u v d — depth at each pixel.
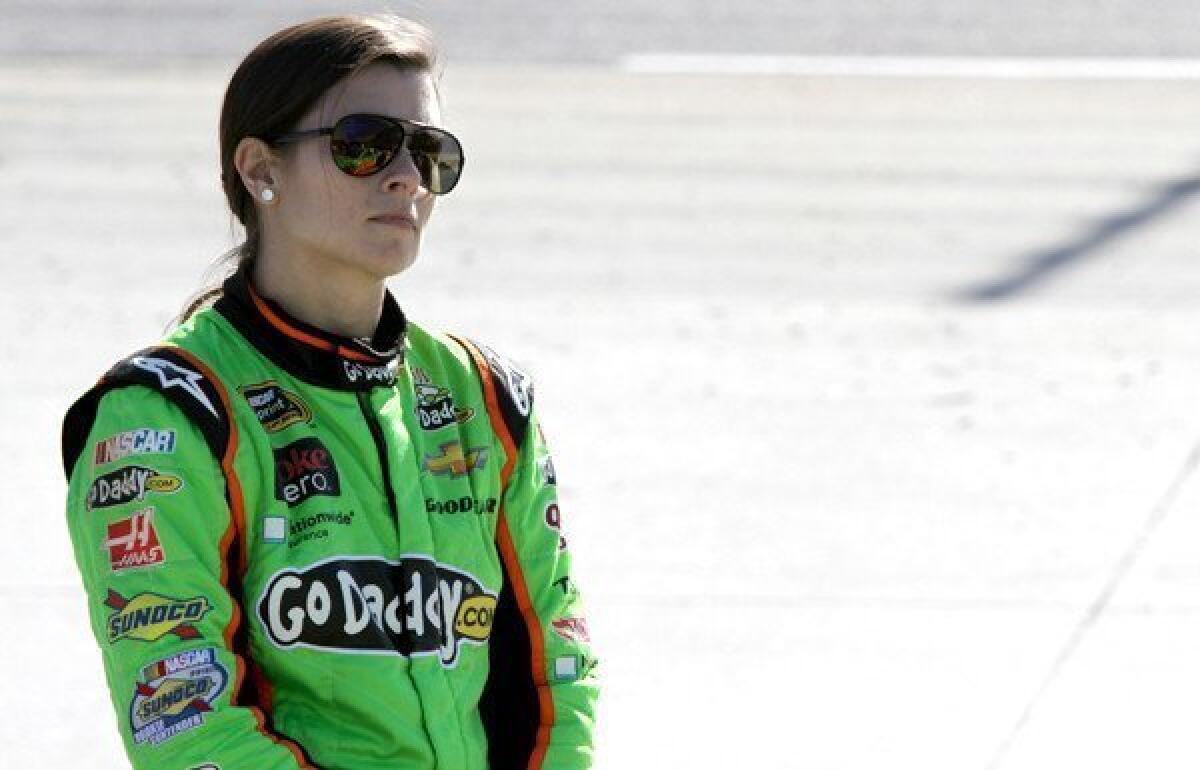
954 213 34.00
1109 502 22.56
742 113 40.59
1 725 17.19
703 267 31.06
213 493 8.59
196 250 31.11
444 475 9.24
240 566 8.73
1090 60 46.41
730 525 21.80
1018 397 25.81
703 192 34.94
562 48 46.88
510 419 9.54
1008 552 21.20
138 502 8.51
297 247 9.08
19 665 18.30
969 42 48.34
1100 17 51.31
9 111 39.12
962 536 21.59
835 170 36.47
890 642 19.08
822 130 39.31
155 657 8.42
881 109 41.16
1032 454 23.94
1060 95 42.62
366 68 9.02
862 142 38.38
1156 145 38.25
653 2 52.25
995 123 40.03
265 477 8.73
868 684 18.22
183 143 37.19
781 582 20.41
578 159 36.72
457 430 9.37
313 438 8.86
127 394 8.70
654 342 27.66
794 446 24.11
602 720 17.39
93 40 46.72
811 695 18.00
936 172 36.41
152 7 50.56
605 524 21.73
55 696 17.73
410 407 9.27
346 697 8.67
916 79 44.16
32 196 33.53
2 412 24.52
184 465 8.55
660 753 16.86
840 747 17.06
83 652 18.61
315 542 8.72
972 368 26.86
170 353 8.84
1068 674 18.45
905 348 27.59
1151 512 22.28
